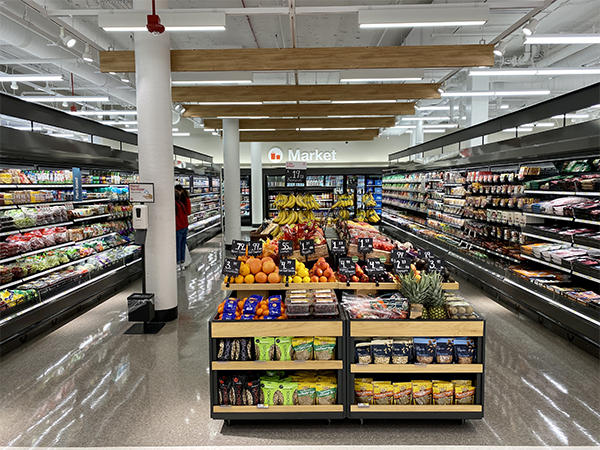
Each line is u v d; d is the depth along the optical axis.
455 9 4.40
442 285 3.57
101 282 6.67
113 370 4.15
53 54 7.92
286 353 3.15
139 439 3.00
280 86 7.36
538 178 6.44
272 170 17.62
